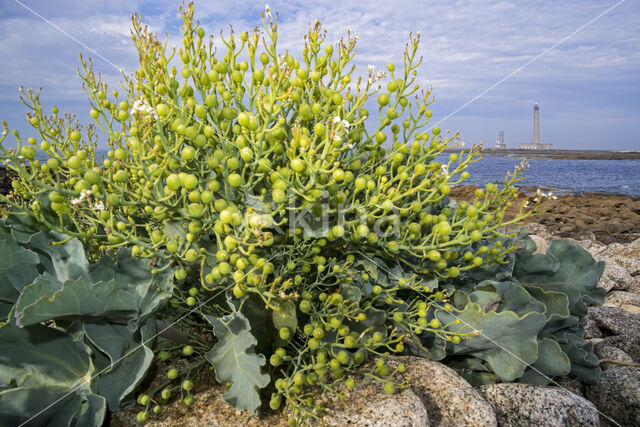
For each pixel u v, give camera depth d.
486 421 1.76
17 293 1.84
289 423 1.55
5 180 6.78
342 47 1.87
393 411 1.64
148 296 1.78
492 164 76.75
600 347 2.93
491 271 2.54
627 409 2.27
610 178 40.41
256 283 1.57
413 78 2.00
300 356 1.76
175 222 1.86
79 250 1.83
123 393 1.68
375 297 2.03
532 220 9.78
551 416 1.89
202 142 1.70
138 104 1.50
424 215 2.06
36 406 1.62
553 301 2.40
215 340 2.13
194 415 1.75
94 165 1.81
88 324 1.71
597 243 6.55
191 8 1.76
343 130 1.57
